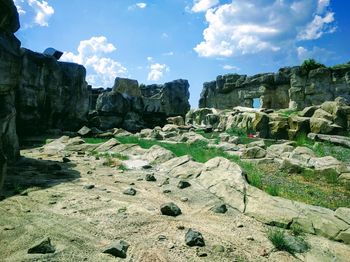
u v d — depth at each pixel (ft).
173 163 40.42
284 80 152.25
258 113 81.46
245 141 73.46
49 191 27.12
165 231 19.17
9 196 25.03
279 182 33.73
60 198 25.12
